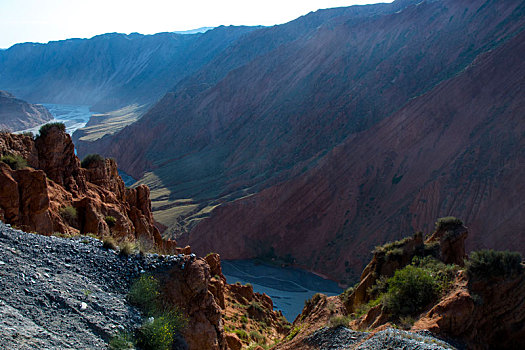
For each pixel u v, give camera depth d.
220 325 12.52
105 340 9.27
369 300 19.06
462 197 61.12
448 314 11.55
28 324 8.56
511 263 12.77
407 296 13.80
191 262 12.41
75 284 10.51
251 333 23.36
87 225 21.25
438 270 14.95
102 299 10.41
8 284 9.54
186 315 11.55
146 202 33.09
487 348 11.81
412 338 10.34
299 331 15.81
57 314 9.31
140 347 9.73
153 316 10.66
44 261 10.95
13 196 16.52
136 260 12.16
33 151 22.78
